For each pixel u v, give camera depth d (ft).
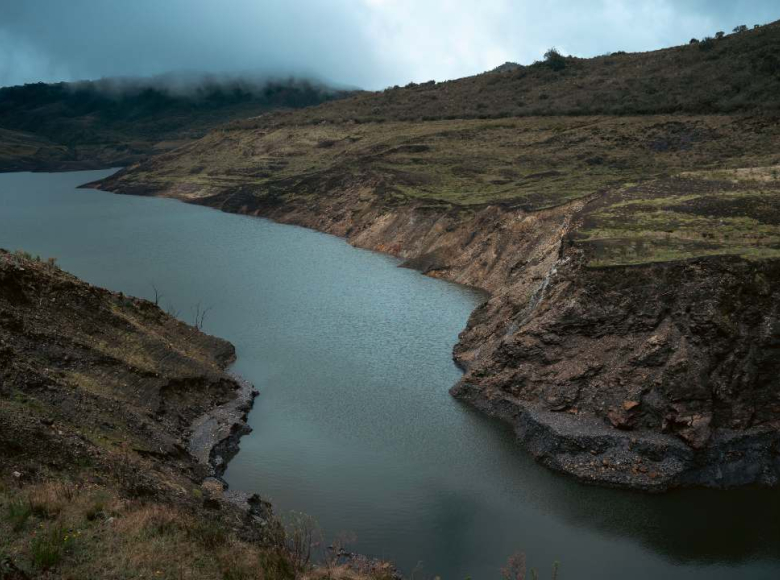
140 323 170.91
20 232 398.21
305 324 220.84
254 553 79.77
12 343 126.11
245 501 112.06
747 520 113.39
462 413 153.48
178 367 155.84
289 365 183.93
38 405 104.78
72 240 374.43
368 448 137.49
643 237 160.15
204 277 287.69
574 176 338.54
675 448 124.77
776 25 492.95
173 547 72.84
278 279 284.41
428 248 312.09
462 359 184.24
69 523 71.26
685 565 102.42
